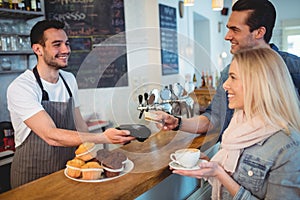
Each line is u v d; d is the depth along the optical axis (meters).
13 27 2.66
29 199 1.03
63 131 1.37
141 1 3.40
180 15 4.21
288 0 5.52
